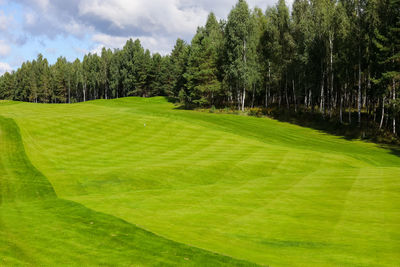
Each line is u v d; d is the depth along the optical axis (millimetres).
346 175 22188
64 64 155875
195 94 76125
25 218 12758
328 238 10516
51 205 15180
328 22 55250
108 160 26344
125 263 8328
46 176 21156
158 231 11344
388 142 42000
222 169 24109
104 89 143375
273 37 69188
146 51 128375
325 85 65250
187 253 9086
